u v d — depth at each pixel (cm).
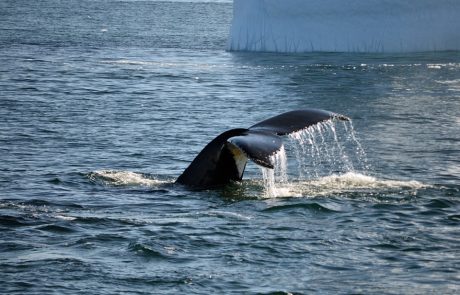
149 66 11512
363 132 6575
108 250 3322
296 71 10838
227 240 3450
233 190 4266
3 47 14025
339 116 4056
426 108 7831
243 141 3691
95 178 4681
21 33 17450
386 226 3666
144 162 5353
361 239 3484
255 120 7219
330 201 4044
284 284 2984
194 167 4441
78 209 3969
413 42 13250
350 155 5597
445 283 2997
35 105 7950
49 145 5925
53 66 11312
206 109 7838
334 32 13250
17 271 3070
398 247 3388
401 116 7369
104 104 8125
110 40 16250
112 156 5544
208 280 3012
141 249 3312
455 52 13188
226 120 7206
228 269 3123
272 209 3909
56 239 3462
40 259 3203
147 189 4378
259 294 2889
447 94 8825
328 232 3569
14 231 3569
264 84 9650
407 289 2939
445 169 5081
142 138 6284
